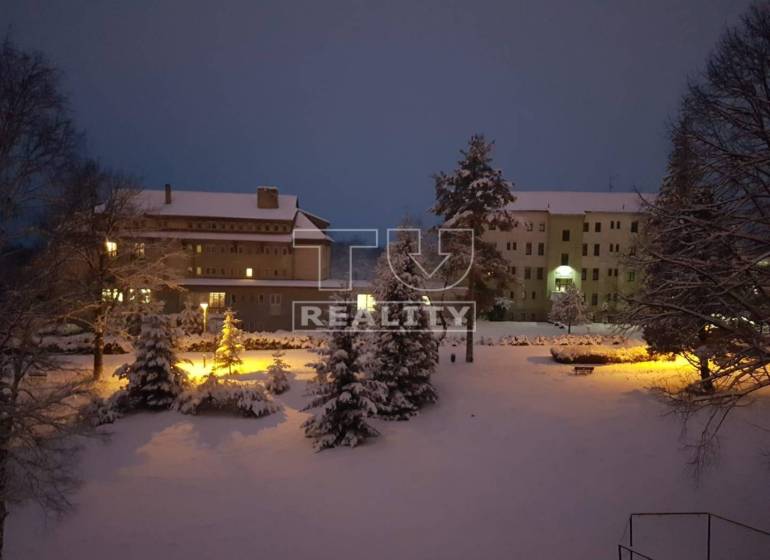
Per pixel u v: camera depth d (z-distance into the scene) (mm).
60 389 12836
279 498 15055
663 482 15367
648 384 24672
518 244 57250
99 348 25672
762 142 11141
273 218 46000
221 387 22172
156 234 44000
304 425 19609
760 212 11078
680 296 12273
